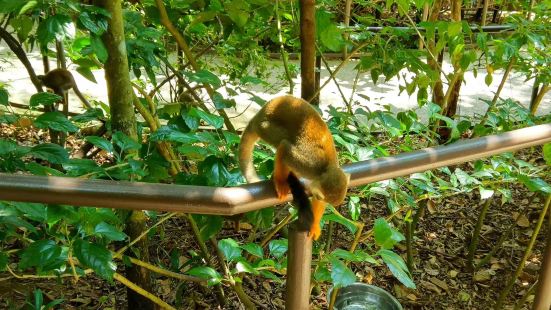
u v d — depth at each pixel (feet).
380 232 7.61
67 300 13.64
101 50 9.00
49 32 8.32
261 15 13.14
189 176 8.77
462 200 19.44
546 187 9.91
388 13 27.91
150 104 11.81
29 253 7.04
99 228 7.53
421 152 6.94
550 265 9.45
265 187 6.07
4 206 6.98
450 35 13.00
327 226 15.01
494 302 14.97
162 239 15.07
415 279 15.67
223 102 10.14
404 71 29.76
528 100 28.17
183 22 14.66
